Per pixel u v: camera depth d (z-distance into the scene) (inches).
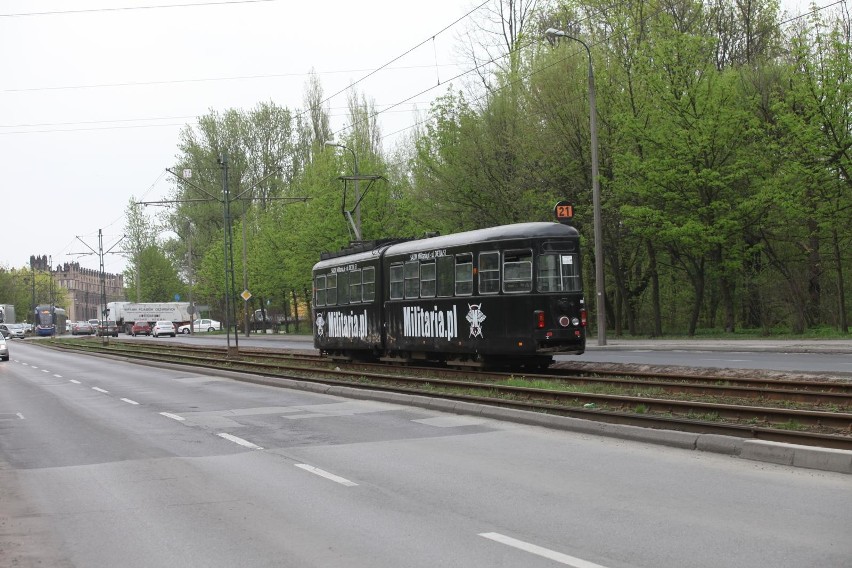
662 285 1955.0
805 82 1327.5
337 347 1223.5
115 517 327.6
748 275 1581.0
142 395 855.7
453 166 1771.7
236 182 3208.7
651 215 1480.1
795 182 1393.9
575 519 301.7
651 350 1305.4
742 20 1765.5
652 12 1611.7
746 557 251.0
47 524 319.3
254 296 3095.5
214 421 614.9
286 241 2655.0
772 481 350.6
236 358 1446.9
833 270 1595.7
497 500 335.3
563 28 1707.7
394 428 547.2
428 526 299.4
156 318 4057.6
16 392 954.7
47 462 458.3
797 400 618.2
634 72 1552.7
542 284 868.6
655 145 1491.1
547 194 1608.0
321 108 2965.1
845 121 1311.5
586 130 1595.7
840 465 362.6
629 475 373.7
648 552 259.3
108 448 500.7
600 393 657.6
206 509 336.2
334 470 408.5
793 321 1567.4
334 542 283.1
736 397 649.0
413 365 1105.4
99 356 1871.3
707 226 1464.1
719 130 1440.7
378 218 2214.6
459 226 1808.6
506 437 493.4
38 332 4788.4
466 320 933.8
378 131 2642.7
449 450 454.6
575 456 425.1
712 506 313.0
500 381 813.9
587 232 1592.0
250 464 432.1
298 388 861.8
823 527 280.1
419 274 1013.2
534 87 1647.4
